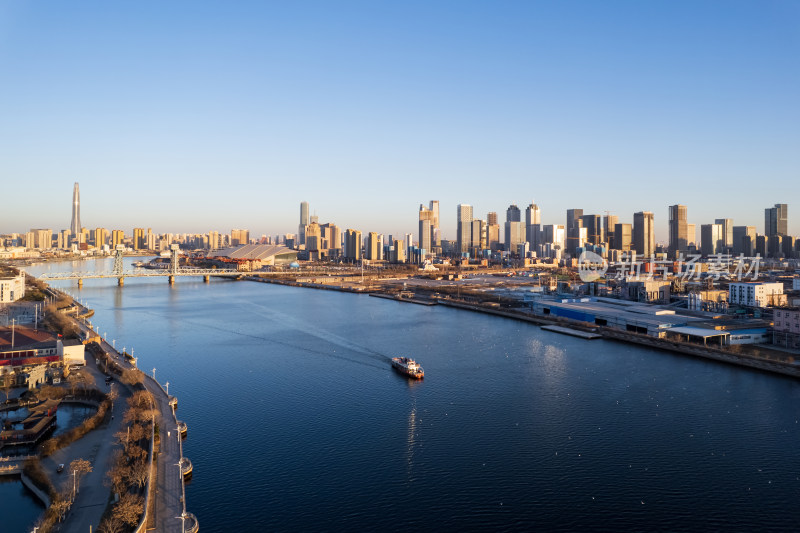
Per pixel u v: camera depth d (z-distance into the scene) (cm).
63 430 16388
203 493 13438
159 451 15175
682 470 14688
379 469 14850
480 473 14625
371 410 19488
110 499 12225
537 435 17088
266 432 17388
